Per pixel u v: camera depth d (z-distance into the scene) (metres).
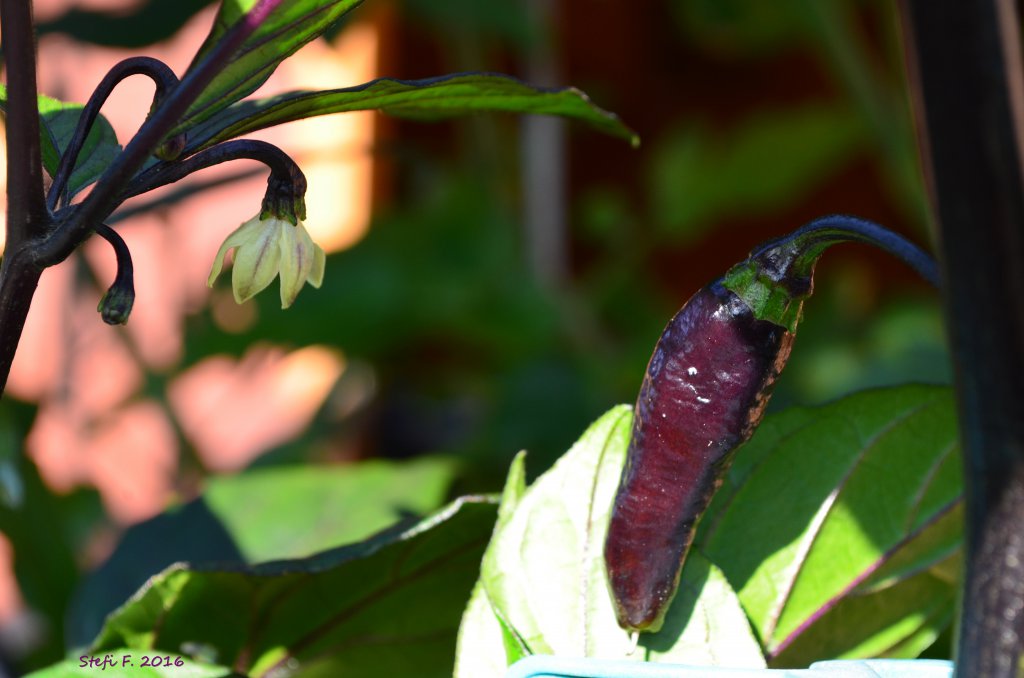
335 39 1.20
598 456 0.57
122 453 1.71
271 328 1.42
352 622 0.63
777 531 0.60
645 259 1.89
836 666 0.53
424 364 1.67
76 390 1.52
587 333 1.51
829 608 0.60
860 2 1.62
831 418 0.60
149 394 1.47
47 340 1.79
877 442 0.60
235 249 0.56
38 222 0.54
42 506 1.01
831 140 1.65
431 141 1.84
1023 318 0.47
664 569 0.54
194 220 1.92
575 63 1.84
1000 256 0.47
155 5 1.17
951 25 0.47
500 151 1.61
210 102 0.54
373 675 0.64
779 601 0.60
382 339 1.46
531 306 1.45
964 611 0.48
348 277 1.43
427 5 1.36
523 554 0.57
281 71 1.64
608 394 1.43
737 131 1.74
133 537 0.70
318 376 2.03
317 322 1.42
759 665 0.56
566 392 1.41
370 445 1.75
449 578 0.62
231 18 0.53
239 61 0.53
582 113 0.59
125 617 0.62
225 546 0.69
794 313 0.52
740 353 0.52
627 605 0.54
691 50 1.87
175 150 0.54
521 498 0.57
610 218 1.72
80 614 0.68
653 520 0.53
